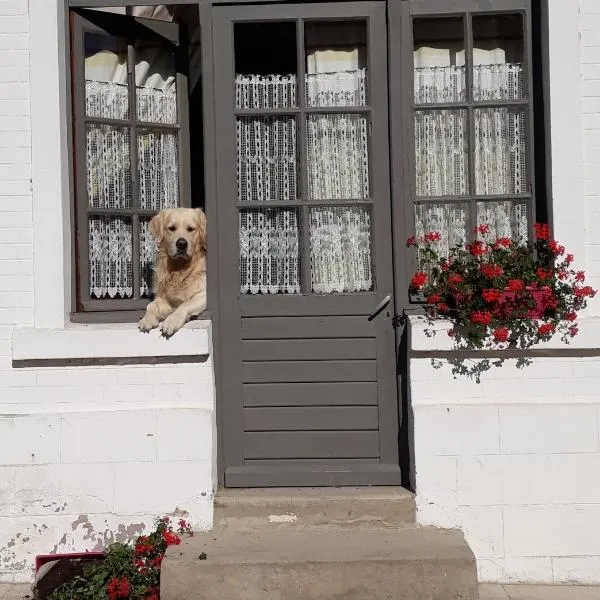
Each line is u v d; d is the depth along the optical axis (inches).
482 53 181.5
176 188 191.0
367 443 179.8
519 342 166.9
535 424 166.7
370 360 180.1
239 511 169.8
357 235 183.2
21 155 170.1
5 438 167.6
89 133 181.9
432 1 177.8
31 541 167.6
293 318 180.7
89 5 176.6
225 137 180.9
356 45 183.5
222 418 179.9
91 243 181.6
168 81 191.5
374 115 180.5
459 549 154.7
